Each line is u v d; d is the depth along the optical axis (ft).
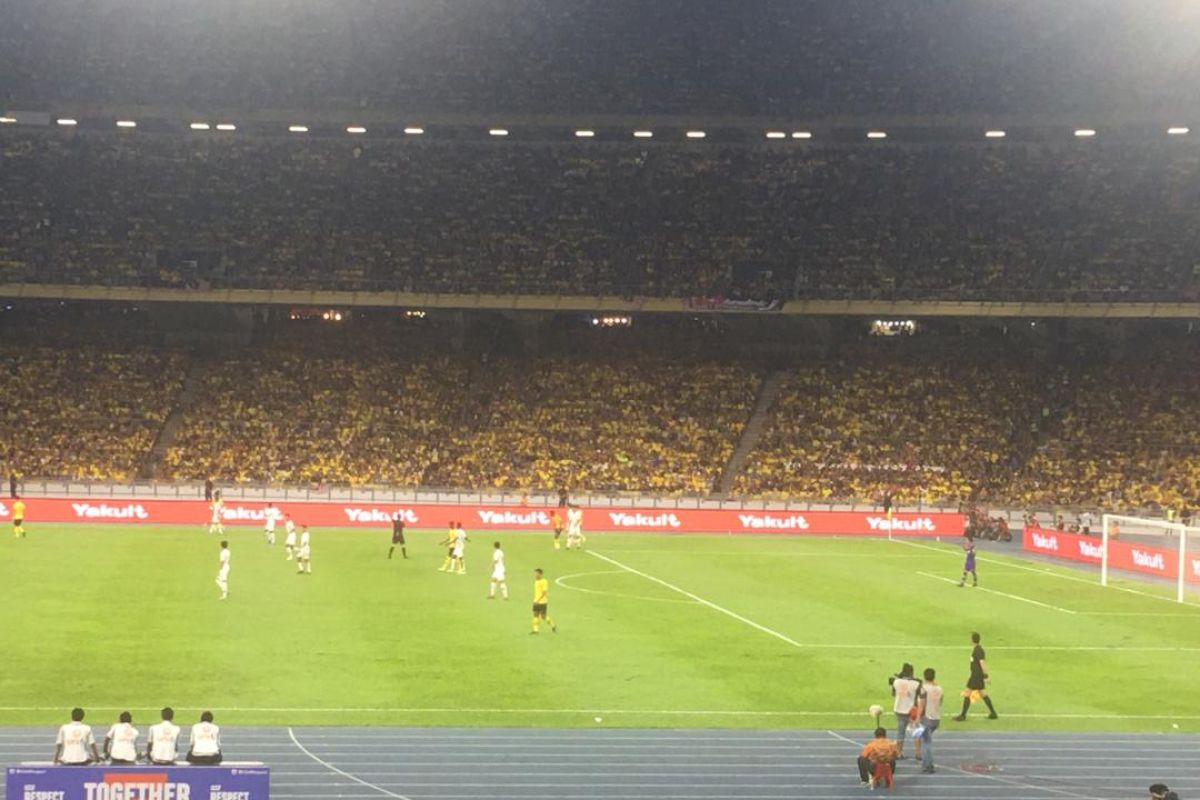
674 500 288.71
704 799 95.14
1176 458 298.15
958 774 103.30
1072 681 136.46
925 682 105.09
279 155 334.65
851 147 340.39
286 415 307.78
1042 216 323.57
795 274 315.17
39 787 81.10
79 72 316.40
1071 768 105.70
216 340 327.06
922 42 335.67
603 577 202.28
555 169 337.72
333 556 216.33
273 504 254.06
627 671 133.90
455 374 324.19
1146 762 107.65
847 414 316.19
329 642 143.74
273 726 109.91
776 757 105.91
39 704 114.52
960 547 258.37
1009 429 311.47
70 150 328.90
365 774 98.02
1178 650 154.30
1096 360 327.67
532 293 307.78
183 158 331.16
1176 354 324.39
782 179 336.49
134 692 119.34
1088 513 286.46
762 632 157.89
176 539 232.12
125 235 311.68
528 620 161.07
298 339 329.11
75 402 303.27
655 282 313.53
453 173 335.06
